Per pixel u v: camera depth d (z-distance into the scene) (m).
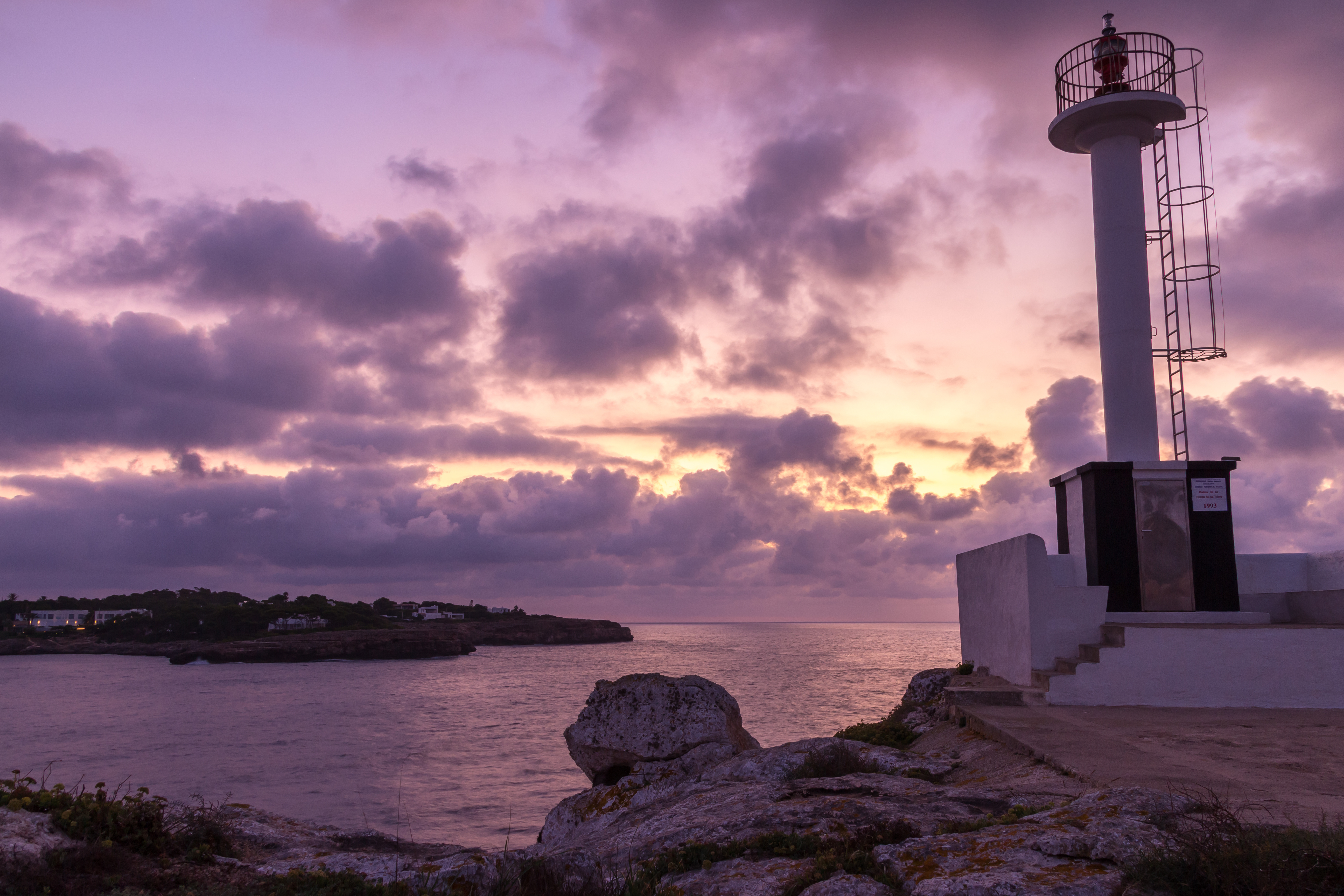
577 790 39.38
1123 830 5.96
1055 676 14.16
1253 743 10.45
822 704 65.19
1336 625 15.62
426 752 54.16
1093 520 16.73
